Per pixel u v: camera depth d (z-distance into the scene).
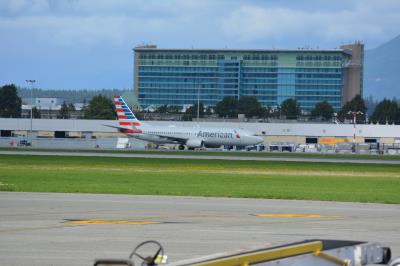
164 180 84.12
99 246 33.56
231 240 35.69
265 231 39.22
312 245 20.98
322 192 69.81
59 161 132.00
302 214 48.72
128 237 36.41
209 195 63.41
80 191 65.50
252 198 61.44
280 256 20.14
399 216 48.34
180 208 51.28
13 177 85.31
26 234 37.06
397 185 84.06
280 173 108.19
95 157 151.25
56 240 35.22
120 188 69.81
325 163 142.75
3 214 46.00
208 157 164.38
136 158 149.12
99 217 44.97
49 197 58.84
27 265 28.88
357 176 103.88
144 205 53.09
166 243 34.59
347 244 22.28
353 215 48.62
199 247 33.47
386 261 23.64
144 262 21.28
